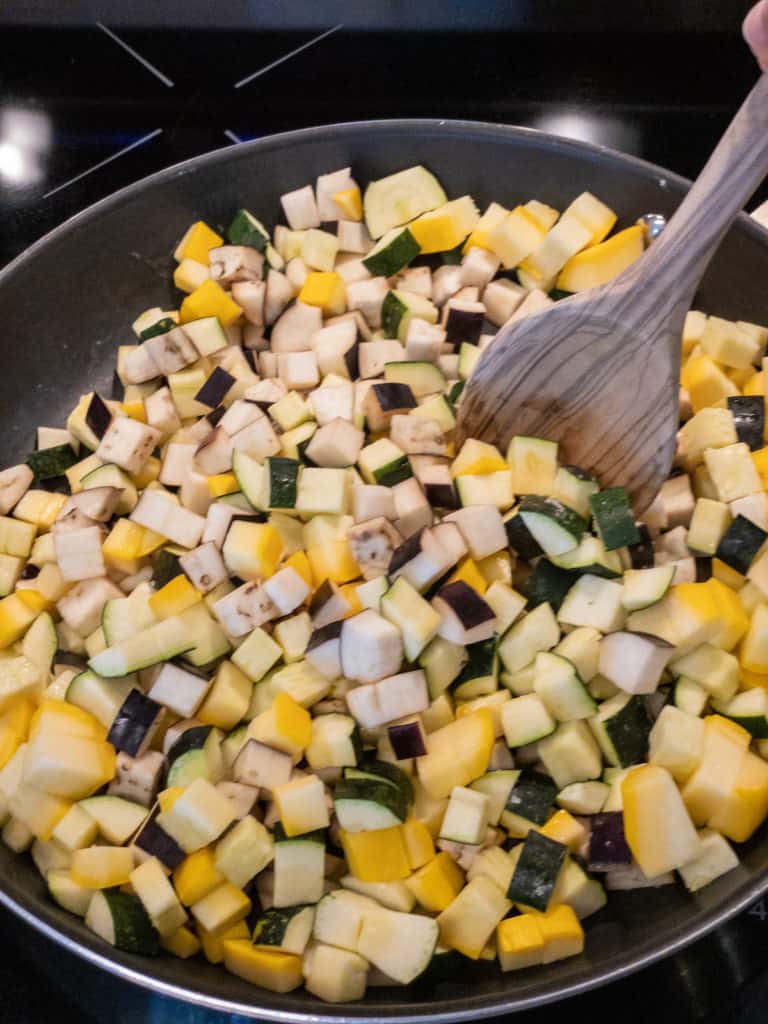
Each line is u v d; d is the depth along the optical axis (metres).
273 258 0.40
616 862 0.27
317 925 0.27
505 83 0.45
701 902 0.27
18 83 0.46
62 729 0.29
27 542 0.34
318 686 0.30
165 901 0.27
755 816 0.28
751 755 0.28
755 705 0.29
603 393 0.31
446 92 0.45
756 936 0.28
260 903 0.29
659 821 0.27
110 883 0.27
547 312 0.30
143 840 0.27
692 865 0.27
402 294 0.38
